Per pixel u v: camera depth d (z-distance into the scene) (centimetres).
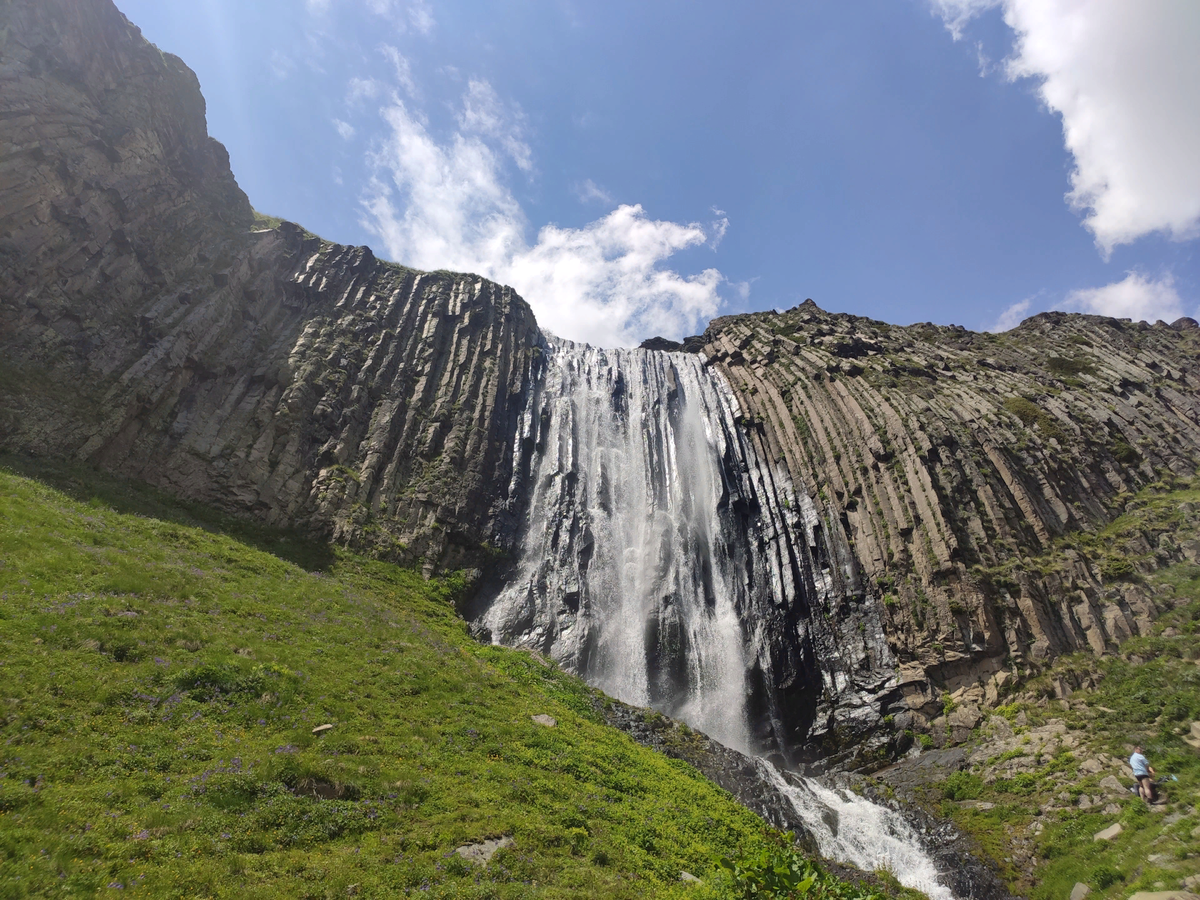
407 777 1619
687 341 7406
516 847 1441
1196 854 1809
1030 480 4303
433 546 3909
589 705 2855
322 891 1126
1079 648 3297
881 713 3459
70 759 1272
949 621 3528
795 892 1161
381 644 2539
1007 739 2980
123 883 1003
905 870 2422
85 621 1784
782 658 3944
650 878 1481
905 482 4288
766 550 4584
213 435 3616
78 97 3884
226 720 1631
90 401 3200
